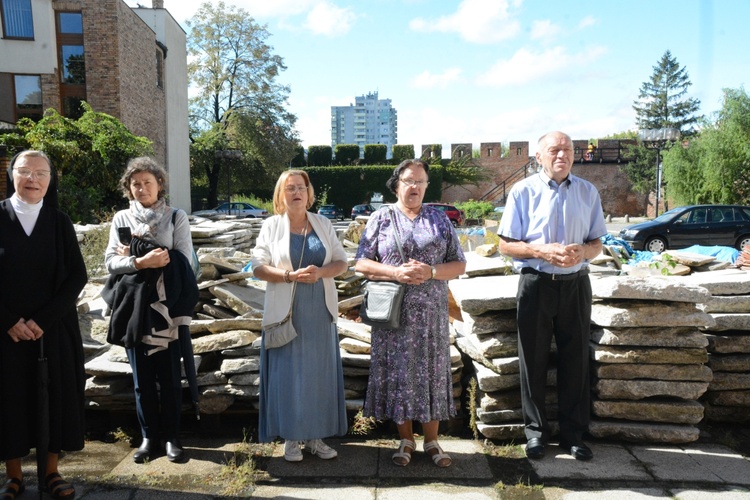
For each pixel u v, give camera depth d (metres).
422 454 3.60
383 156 46.56
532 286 3.48
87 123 15.11
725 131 26.67
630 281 3.69
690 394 3.65
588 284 3.54
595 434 3.71
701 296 3.61
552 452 3.61
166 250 3.36
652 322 3.59
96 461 3.50
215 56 38.75
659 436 3.65
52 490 3.02
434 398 3.39
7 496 2.97
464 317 4.28
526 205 3.61
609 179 41.44
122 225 3.53
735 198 26.42
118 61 18.05
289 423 3.34
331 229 3.58
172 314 3.41
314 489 3.14
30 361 2.95
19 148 13.92
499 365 3.67
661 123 59.41
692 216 16.36
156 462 3.48
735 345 4.02
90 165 14.72
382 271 3.37
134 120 19.75
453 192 46.31
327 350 3.43
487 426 3.71
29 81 18.09
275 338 3.31
